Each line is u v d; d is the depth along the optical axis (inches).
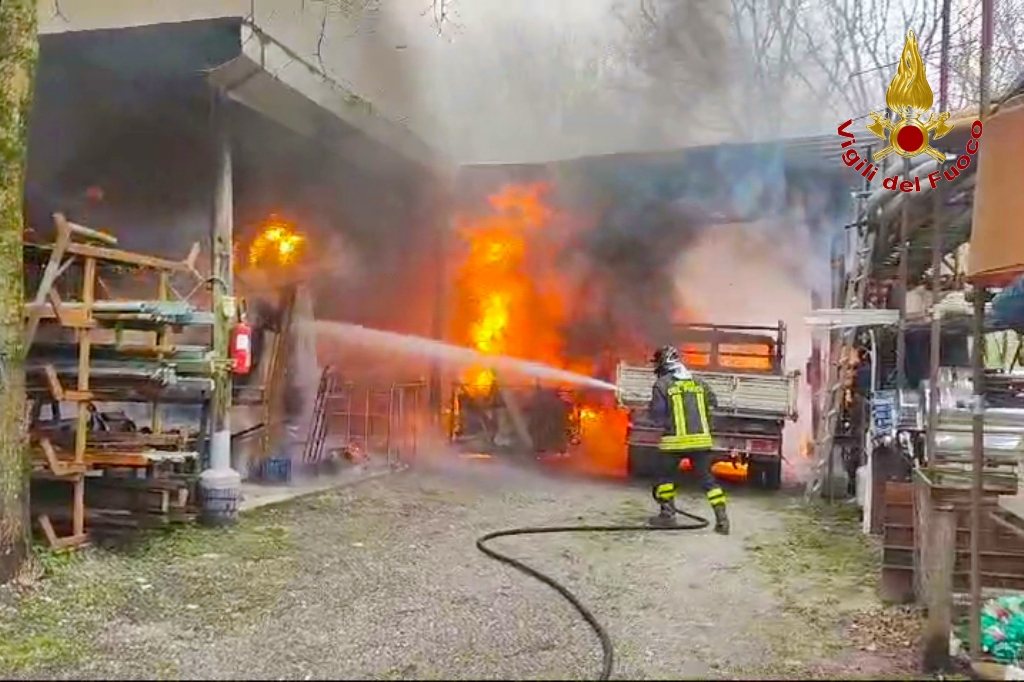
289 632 185.0
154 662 164.9
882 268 385.1
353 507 332.8
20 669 159.2
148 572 229.6
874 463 310.2
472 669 164.6
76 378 253.0
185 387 281.6
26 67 212.7
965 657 172.9
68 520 256.1
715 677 163.9
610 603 214.1
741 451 422.6
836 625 199.6
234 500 291.9
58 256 234.8
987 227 167.2
